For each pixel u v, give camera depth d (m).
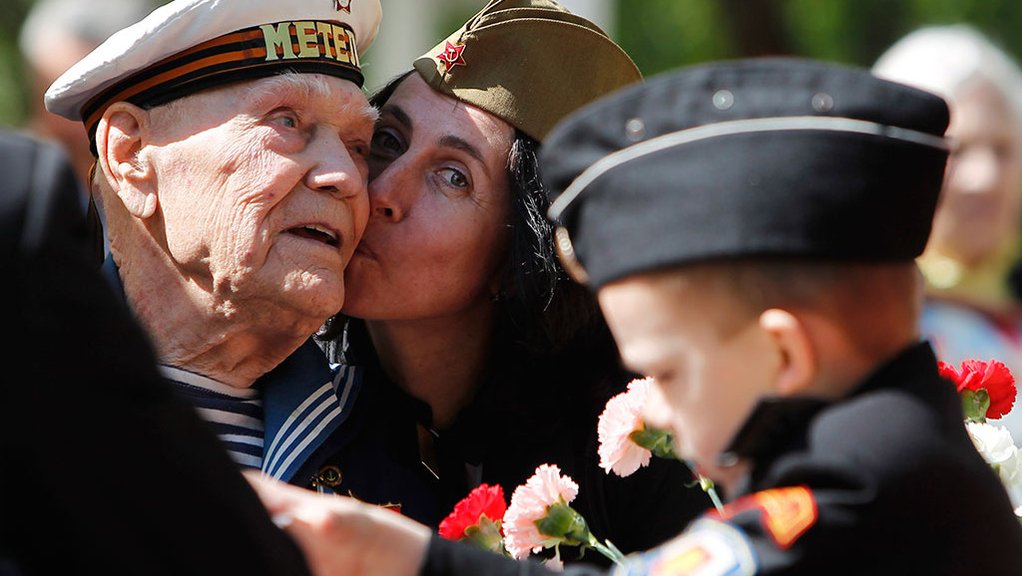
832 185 4.18
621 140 4.41
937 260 10.19
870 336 4.29
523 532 5.41
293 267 5.78
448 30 18.86
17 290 3.51
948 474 4.16
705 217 4.22
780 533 4.11
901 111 4.31
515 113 6.29
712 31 23.48
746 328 4.24
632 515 6.25
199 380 6.02
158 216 5.92
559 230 4.75
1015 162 10.12
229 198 5.74
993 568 4.26
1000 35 22.61
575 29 6.48
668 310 4.33
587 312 6.41
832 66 4.40
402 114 6.33
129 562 3.58
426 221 6.23
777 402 4.20
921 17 22.77
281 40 5.88
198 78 5.81
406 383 6.58
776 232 4.17
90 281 3.64
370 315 6.33
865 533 4.07
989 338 9.95
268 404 6.15
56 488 3.53
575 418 6.44
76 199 3.68
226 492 3.78
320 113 5.94
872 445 4.11
